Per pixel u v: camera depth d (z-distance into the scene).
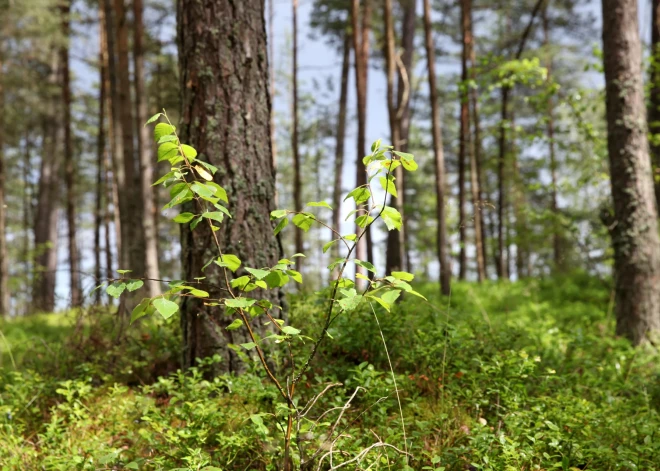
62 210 31.89
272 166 4.12
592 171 9.91
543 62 20.45
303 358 3.69
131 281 1.99
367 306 4.26
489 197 22.86
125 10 10.23
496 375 3.44
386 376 3.67
